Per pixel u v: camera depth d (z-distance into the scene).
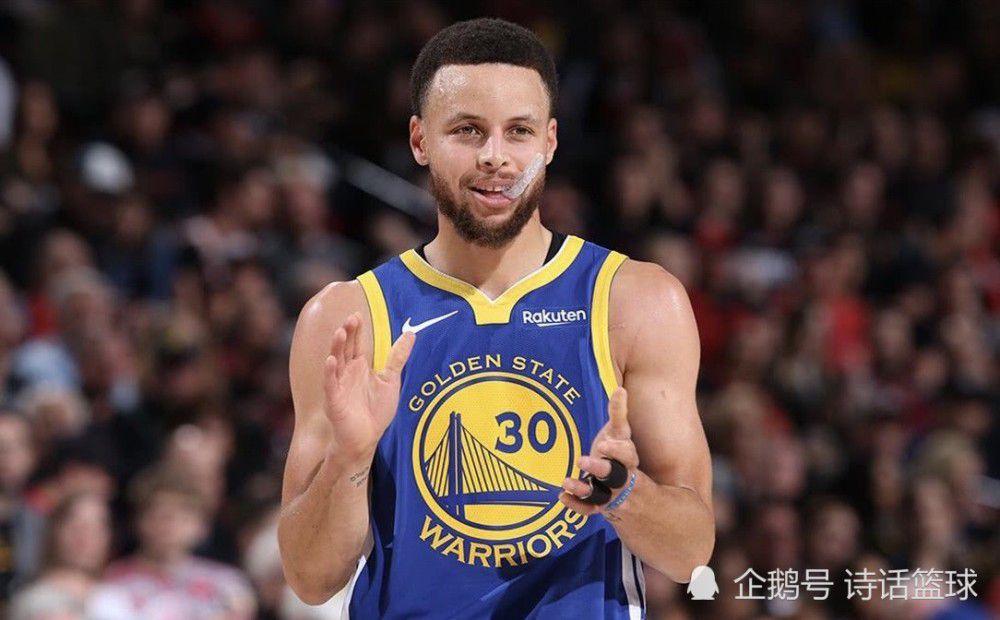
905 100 37.59
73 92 29.47
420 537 8.10
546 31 34.44
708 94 33.72
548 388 8.16
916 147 34.81
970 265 32.38
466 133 8.12
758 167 32.59
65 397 20.33
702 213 31.09
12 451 18.73
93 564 17.03
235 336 24.08
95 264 25.83
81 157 27.06
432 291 8.41
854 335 29.41
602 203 31.02
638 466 8.26
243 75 30.28
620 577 8.23
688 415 8.26
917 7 38.66
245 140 28.28
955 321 30.05
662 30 34.81
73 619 16.45
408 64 31.80
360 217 30.48
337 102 31.45
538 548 8.08
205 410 21.52
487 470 8.09
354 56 31.94
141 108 28.44
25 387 21.77
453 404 8.15
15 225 25.77
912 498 24.06
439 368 8.21
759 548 22.31
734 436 24.16
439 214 8.49
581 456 7.98
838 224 32.19
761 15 36.69
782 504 23.25
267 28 32.66
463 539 8.07
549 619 8.04
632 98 33.31
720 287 28.55
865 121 34.88
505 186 8.09
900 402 28.36
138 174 27.98
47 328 24.05
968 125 36.56
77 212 26.50
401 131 31.38
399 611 8.12
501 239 8.23
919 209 33.44
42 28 29.52
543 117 8.16
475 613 8.05
